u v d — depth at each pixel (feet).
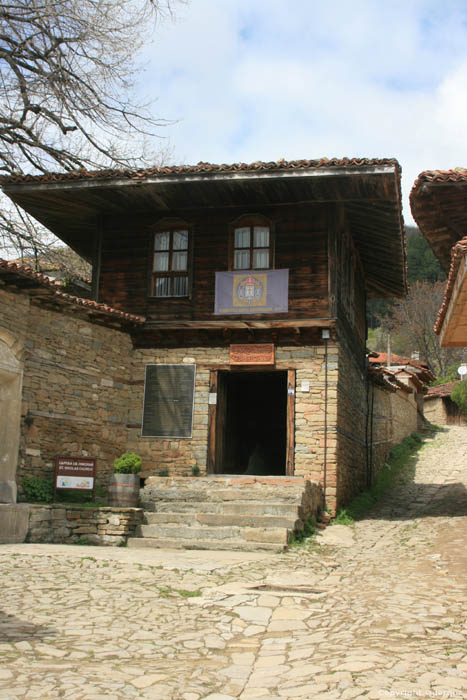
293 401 45.91
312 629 20.33
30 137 56.90
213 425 46.88
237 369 47.34
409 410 95.50
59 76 54.19
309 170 42.11
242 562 30.01
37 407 40.75
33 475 39.99
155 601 23.18
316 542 36.52
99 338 46.14
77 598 23.08
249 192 45.85
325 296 46.21
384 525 43.14
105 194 46.98
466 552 32.14
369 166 41.22
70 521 36.88
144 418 47.75
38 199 48.52
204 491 39.78
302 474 44.75
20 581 24.94
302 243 47.37
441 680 15.11
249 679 16.07
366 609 22.07
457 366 157.99
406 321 168.55
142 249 50.11
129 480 38.78
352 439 53.21
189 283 48.67
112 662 17.07
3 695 14.25
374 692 14.39
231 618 21.48
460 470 69.31
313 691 14.84
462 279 33.17
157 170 44.21
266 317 46.85
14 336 39.04
